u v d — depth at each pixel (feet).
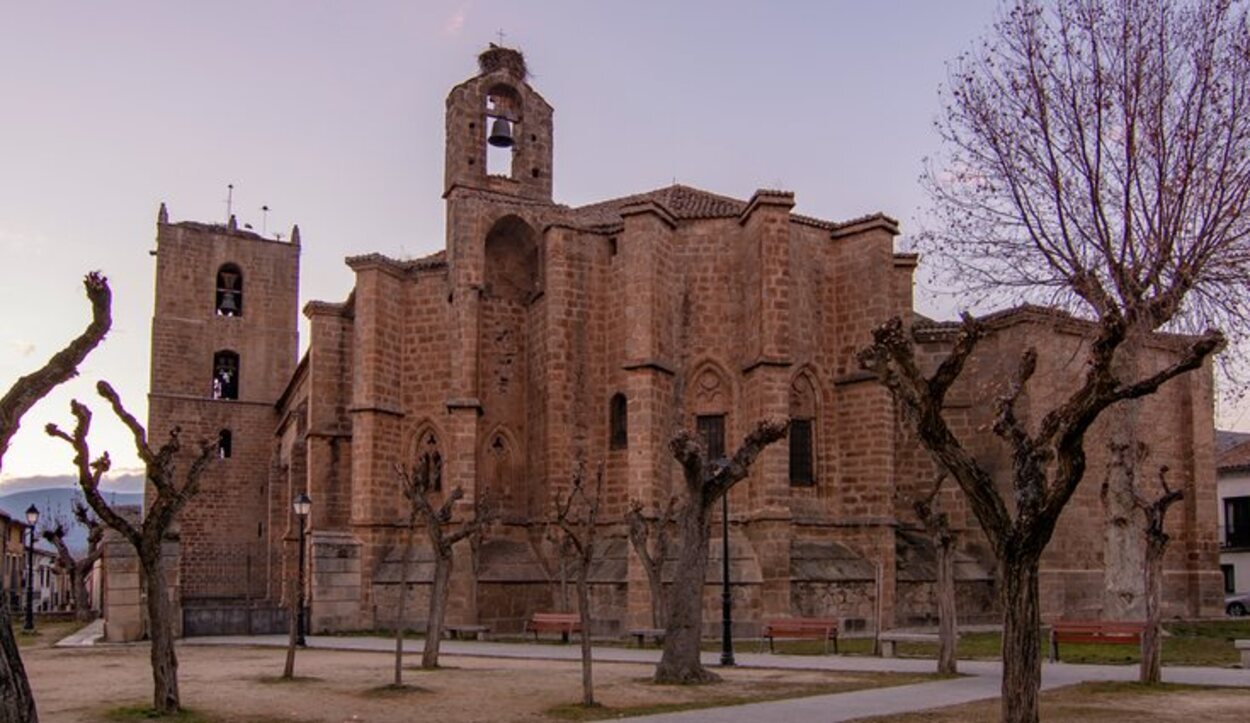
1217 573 142.41
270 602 191.42
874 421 122.11
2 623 33.73
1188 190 93.20
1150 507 70.64
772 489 113.80
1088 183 96.94
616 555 119.75
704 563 72.18
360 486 128.36
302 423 160.25
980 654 92.02
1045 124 97.66
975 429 130.21
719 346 124.57
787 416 116.57
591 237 130.82
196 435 205.77
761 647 101.96
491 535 127.34
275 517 198.90
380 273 133.18
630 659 88.17
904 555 124.06
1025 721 40.55
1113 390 41.45
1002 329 128.16
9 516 267.80
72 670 79.66
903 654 93.15
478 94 138.21
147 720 52.37
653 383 118.21
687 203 135.33
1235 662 84.53
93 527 163.94
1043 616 120.88
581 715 54.19
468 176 135.44
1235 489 201.98
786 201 119.96
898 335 45.19
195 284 211.00
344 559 124.88
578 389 127.85
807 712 54.39
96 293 43.16
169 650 55.26
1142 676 68.49
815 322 127.34
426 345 135.13
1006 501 124.88
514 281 137.90
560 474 125.49
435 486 132.16
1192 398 144.36
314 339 140.56
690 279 126.62
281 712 55.36
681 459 72.02
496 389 133.90
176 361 207.00
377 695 62.34
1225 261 93.40
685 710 55.57
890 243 126.11
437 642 81.00
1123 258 94.63
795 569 114.62
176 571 116.37
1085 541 125.90
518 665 83.25
